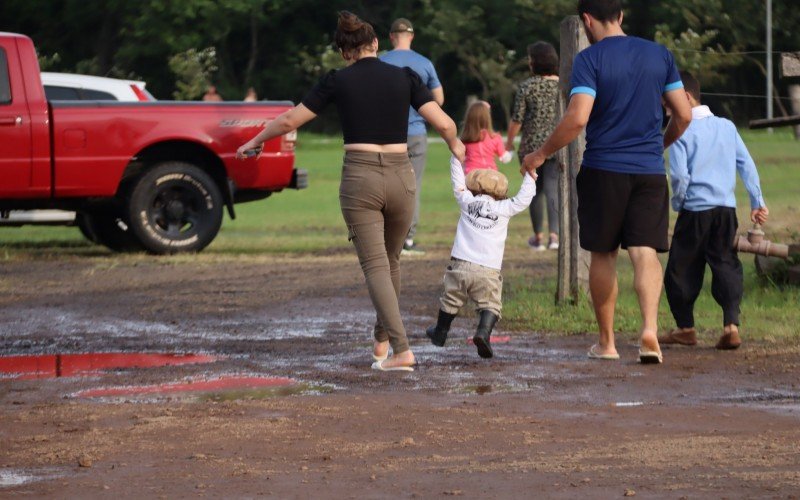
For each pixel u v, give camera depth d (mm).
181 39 140000
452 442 13406
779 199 49344
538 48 33812
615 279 18672
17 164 33438
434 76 33500
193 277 30422
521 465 12359
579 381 17078
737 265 19766
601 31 18391
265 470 12281
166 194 35656
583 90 17906
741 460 12422
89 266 32844
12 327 22984
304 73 149875
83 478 12039
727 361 18547
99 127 34062
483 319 18547
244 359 19328
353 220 17875
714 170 19859
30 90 33656
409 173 17984
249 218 50688
